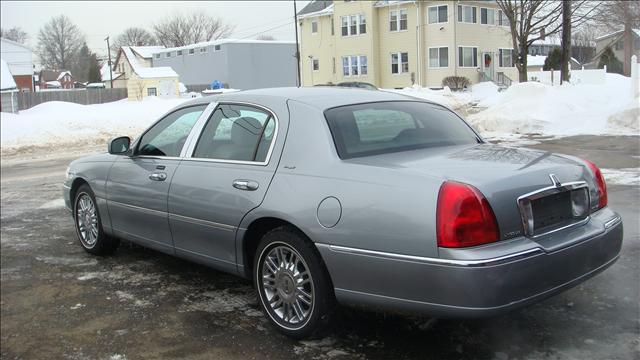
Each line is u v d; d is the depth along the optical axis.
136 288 5.03
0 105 31.30
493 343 3.67
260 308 4.47
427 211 3.17
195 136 4.68
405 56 45.53
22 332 4.27
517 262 3.12
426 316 3.25
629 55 27.06
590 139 12.98
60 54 117.94
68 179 6.25
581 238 3.48
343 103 4.16
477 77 44.59
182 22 98.50
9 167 14.58
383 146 3.91
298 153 3.87
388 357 3.57
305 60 53.28
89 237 6.02
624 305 4.12
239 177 4.10
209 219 4.30
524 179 3.35
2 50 55.25
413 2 43.69
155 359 3.73
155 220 4.88
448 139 4.27
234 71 59.34
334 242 3.49
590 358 3.42
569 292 4.40
